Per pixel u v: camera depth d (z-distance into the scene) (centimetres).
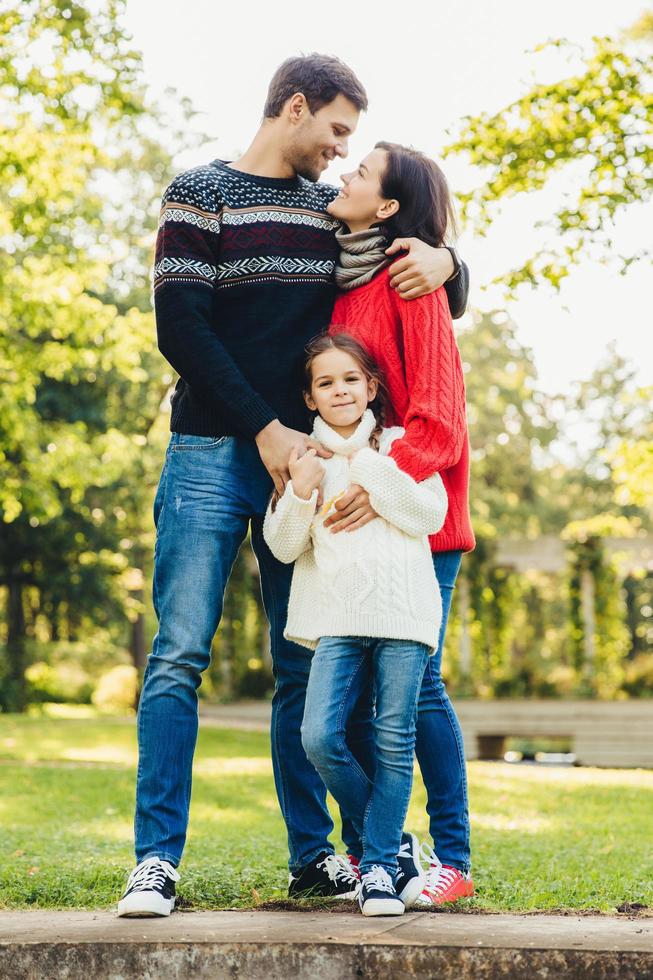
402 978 221
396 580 264
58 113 1115
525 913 263
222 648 1905
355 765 265
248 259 289
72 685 2711
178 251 282
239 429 276
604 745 1639
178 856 269
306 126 292
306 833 293
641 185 1001
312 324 296
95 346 1464
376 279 294
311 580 275
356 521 267
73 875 351
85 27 1059
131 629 2861
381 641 265
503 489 3406
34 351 1414
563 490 3622
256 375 288
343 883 285
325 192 308
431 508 268
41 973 229
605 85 983
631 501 1313
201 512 281
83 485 1556
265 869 363
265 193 295
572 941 223
